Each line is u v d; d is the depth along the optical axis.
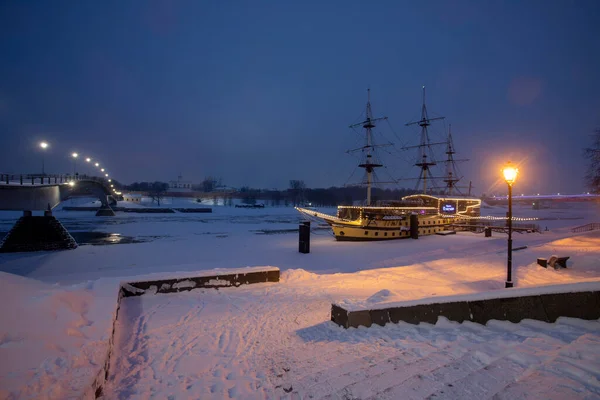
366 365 4.95
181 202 175.12
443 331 6.03
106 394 4.58
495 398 3.55
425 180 65.94
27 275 22.78
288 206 168.75
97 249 34.34
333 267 23.39
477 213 57.06
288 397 4.41
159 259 27.95
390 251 31.47
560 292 5.92
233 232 53.31
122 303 9.23
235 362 5.71
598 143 41.88
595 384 3.56
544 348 4.71
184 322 7.88
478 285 13.26
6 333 4.27
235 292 10.98
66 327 5.04
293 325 7.71
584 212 163.00
